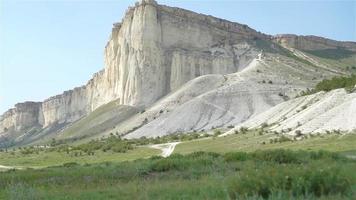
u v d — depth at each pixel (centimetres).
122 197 1906
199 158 3931
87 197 2027
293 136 10194
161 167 3328
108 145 15212
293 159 3475
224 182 2002
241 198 1428
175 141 15162
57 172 3697
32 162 11825
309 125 10600
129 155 12362
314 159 3603
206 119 19762
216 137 13638
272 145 9662
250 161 3462
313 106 12238
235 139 12125
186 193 1814
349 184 1528
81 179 3072
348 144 7812
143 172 3216
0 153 17500
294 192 1464
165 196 1783
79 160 11831
